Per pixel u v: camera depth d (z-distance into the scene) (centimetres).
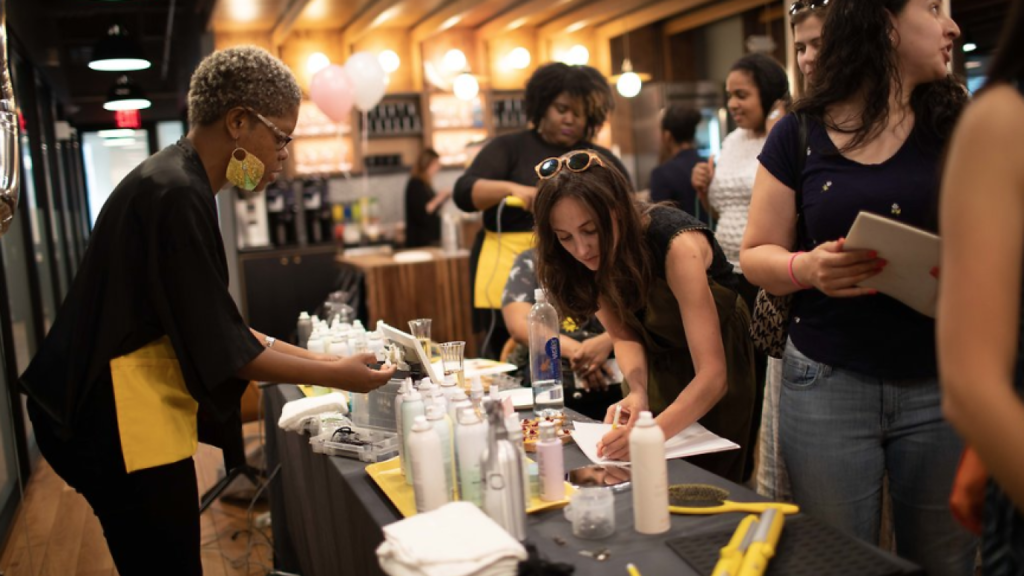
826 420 189
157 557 211
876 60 177
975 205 98
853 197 181
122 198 202
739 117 379
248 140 215
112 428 202
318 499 245
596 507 159
